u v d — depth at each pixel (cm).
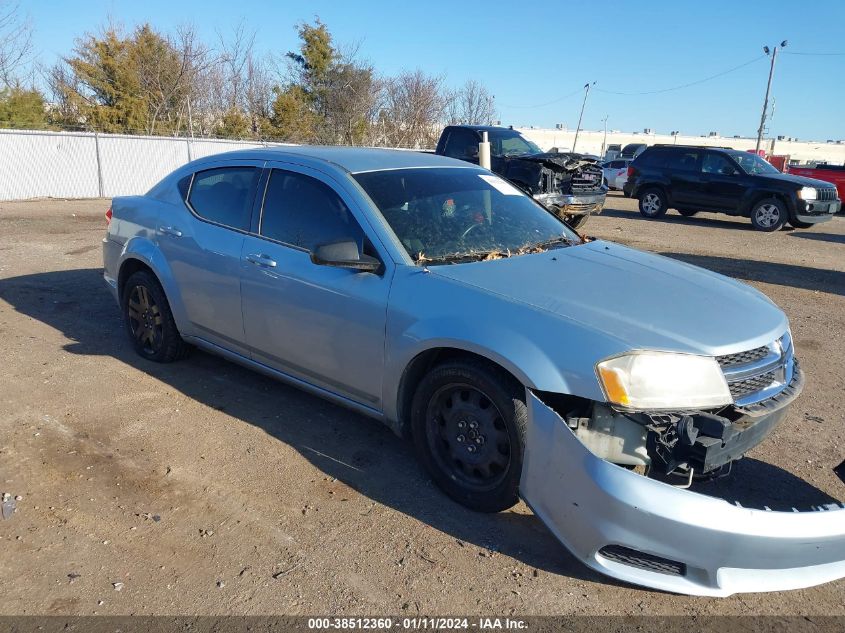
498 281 326
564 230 431
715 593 256
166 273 473
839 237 1384
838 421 451
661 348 273
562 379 277
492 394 303
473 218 395
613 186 2633
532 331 291
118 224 529
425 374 341
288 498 342
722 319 304
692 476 280
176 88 3353
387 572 288
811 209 1394
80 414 430
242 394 468
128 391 468
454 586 281
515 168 1216
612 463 268
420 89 3831
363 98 3650
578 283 328
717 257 1080
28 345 557
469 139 1350
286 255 393
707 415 265
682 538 251
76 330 601
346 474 366
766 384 300
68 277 808
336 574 286
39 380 483
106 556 295
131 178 2050
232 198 443
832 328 685
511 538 313
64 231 1196
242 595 273
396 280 341
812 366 565
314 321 375
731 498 347
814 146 8069
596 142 7525
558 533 280
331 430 418
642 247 1162
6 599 268
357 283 354
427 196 395
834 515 259
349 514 329
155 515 325
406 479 362
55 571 285
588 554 271
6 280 782
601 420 278
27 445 388
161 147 2097
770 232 1432
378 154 443
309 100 3641
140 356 532
